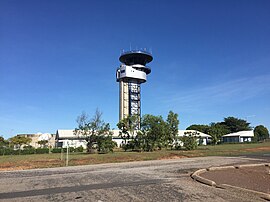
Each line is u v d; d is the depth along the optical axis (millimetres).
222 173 14797
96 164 24672
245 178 12758
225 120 114625
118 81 77500
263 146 54250
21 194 9820
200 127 99312
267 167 18062
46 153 51312
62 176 15273
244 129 110500
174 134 48969
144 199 8578
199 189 10148
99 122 58812
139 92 76562
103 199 8727
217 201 8117
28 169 21031
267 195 8422
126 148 47219
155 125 45531
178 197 8773
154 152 39812
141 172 16562
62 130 70125
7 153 50406
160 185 11297
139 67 77500
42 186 11609
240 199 8320
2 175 16438
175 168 18797
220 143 78312
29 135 98375
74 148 53719
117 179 13445
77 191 10234
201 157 30578
